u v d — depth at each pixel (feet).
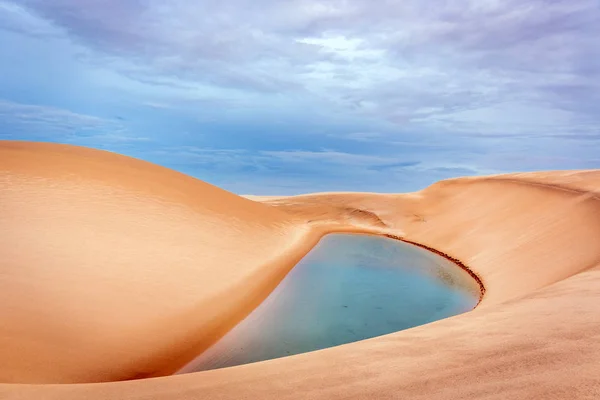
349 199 103.71
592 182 62.28
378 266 49.24
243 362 23.27
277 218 68.49
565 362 10.01
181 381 12.63
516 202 66.03
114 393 11.80
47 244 30.37
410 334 15.93
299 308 33.04
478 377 10.09
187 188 57.62
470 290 40.40
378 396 9.83
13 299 23.06
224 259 39.60
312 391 10.71
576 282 21.33
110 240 34.17
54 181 43.32
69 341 21.13
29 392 12.01
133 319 25.05
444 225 73.10
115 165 54.54
